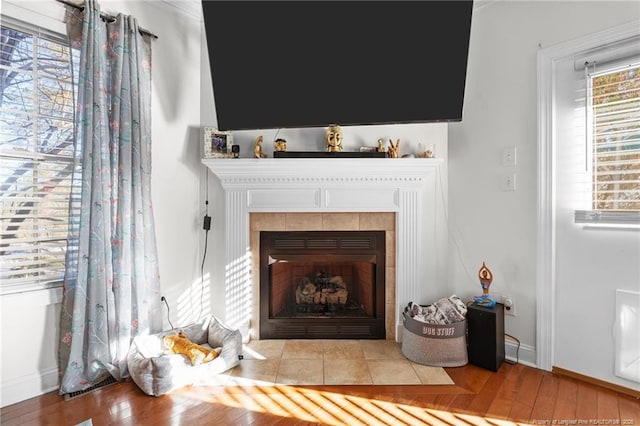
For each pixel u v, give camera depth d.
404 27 2.07
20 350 1.83
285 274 2.80
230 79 2.30
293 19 2.16
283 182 2.50
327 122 2.23
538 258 2.14
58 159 2.00
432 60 2.07
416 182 2.49
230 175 2.48
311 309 2.77
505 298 2.31
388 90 2.14
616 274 1.88
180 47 2.53
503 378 2.04
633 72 1.83
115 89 2.06
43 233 1.96
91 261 1.94
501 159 2.30
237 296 2.55
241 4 2.21
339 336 2.63
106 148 2.01
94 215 1.95
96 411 1.72
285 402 1.80
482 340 2.16
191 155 2.60
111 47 2.08
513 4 2.23
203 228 2.62
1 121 1.81
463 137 2.50
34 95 1.89
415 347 2.24
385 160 2.38
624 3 1.82
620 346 1.87
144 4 2.32
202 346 2.30
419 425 1.61
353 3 2.09
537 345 2.16
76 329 1.89
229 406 1.76
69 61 2.00
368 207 2.52
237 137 2.61
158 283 2.29
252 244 2.60
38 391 1.87
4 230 1.83
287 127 2.29
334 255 2.60
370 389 1.92
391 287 2.60
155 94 2.38
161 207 2.43
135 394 1.88
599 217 1.92
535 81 2.14
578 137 2.00
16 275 1.90
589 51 1.95
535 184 2.15
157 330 2.28
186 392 1.90
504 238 2.30
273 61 2.23
